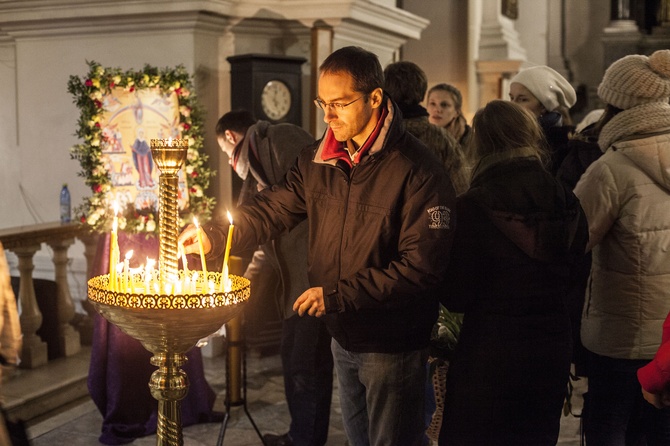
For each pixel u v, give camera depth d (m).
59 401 4.32
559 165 3.77
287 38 5.62
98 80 4.14
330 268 2.43
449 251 2.30
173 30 5.09
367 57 2.29
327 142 2.42
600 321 2.77
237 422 4.11
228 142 3.81
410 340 2.43
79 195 5.48
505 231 2.31
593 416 2.81
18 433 2.34
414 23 6.41
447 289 2.39
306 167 2.49
